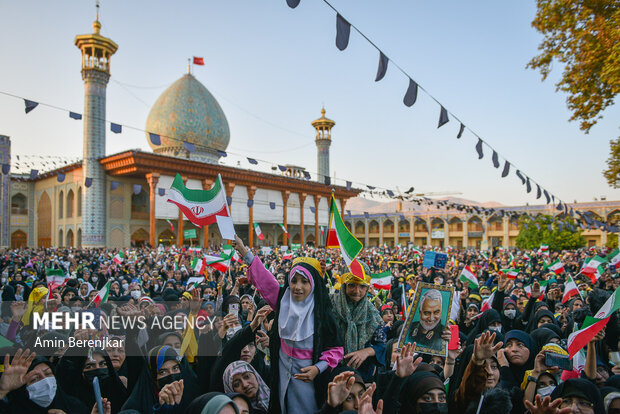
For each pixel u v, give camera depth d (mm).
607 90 9758
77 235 39656
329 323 3359
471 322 7070
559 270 12883
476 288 9531
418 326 3465
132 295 8758
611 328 5203
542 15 10125
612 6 9273
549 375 3721
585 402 3104
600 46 9188
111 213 37312
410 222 69375
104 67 35562
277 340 3404
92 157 35375
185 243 42781
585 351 4555
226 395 2766
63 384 3801
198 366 4082
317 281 3389
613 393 3279
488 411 3174
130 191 38625
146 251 28109
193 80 44562
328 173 60250
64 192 42219
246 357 3885
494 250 31344
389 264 19094
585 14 9453
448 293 3514
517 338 4523
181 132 42531
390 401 2957
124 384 3961
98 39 34375
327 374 3250
